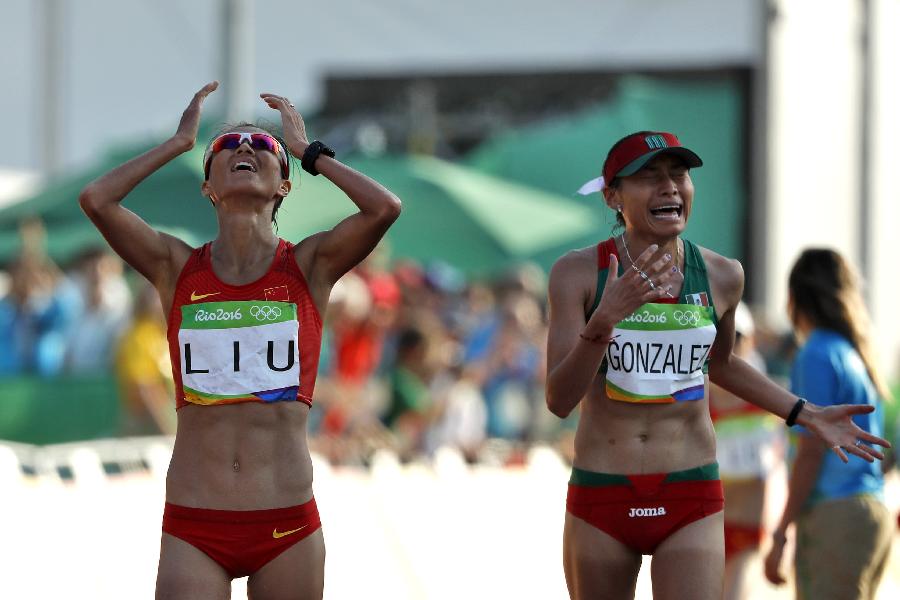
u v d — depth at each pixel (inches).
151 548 1163.3
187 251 705.6
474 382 1643.7
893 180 2758.4
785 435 1326.3
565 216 2122.3
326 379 1631.4
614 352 735.7
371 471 1513.3
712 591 731.4
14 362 1665.8
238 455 677.9
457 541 1230.3
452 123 3201.3
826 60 2674.7
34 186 3070.9
